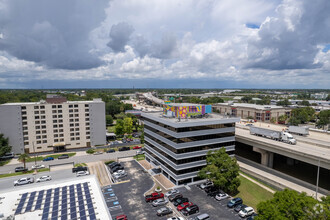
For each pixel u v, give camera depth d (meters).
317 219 32.34
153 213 48.47
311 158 58.91
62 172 70.94
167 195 55.69
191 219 45.78
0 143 86.12
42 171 74.12
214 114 79.69
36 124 96.00
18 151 93.25
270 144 71.00
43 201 33.50
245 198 56.06
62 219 28.94
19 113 92.19
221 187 60.22
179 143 59.88
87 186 38.91
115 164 77.25
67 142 102.00
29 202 33.06
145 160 85.00
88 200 34.03
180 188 60.50
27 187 37.72
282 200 36.28
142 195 56.72
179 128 59.34
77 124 103.25
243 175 71.50
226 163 55.25
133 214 48.00
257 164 77.69
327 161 54.47
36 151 96.88
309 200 34.66
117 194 57.25
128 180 66.06
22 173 72.00
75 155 92.88
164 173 70.19
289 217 34.03
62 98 102.62
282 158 86.88
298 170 75.75
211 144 65.62
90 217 29.55
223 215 47.62
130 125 120.88
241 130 96.81
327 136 83.50
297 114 168.00
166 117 72.69
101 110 106.81
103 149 101.12
